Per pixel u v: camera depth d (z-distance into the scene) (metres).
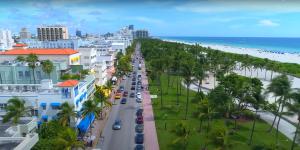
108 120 98.44
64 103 74.75
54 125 68.44
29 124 54.28
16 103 67.56
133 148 76.44
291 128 92.88
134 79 173.12
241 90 91.81
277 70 190.75
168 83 154.12
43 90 82.44
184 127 71.06
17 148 40.19
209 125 91.69
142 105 117.50
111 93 134.62
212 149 74.19
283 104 81.62
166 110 110.44
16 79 107.94
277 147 69.50
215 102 88.75
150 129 89.94
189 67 114.50
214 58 197.25
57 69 110.44
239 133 87.00
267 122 97.94
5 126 54.41
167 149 75.06
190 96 134.50
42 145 57.62
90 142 77.00
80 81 98.62
